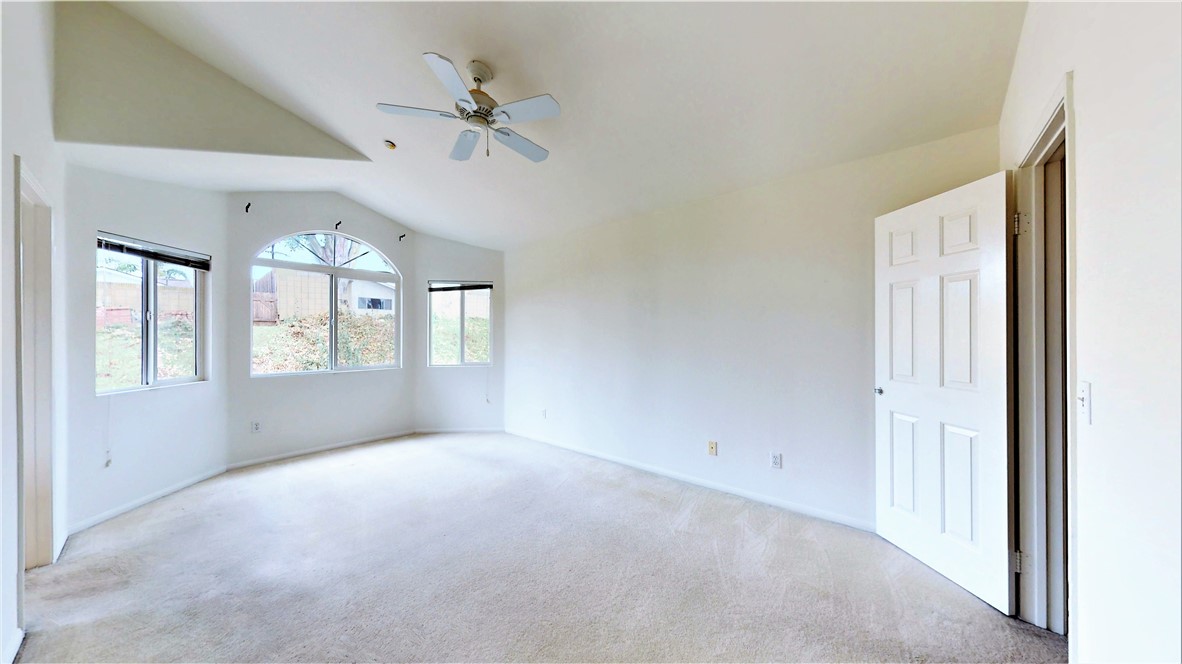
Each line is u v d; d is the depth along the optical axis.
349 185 4.34
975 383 1.95
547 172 3.38
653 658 1.61
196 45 2.77
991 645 1.66
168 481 3.35
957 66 1.95
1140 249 0.97
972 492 1.96
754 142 2.63
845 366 2.70
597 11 1.96
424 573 2.19
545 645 1.68
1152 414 0.93
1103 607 1.13
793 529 2.64
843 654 1.61
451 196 4.12
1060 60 1.38
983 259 1.92
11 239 1.71
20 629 1.69
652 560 2.29
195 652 1.64
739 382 3.19
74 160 2.74
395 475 3.74
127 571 2.21
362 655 1.63
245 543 2.51
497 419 5.44
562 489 3.38
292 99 3.09
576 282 4.48
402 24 2.23
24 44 1.96
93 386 2.82
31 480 2.26
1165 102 0.87
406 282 5.36
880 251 2.46
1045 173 1.78
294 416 4.42
